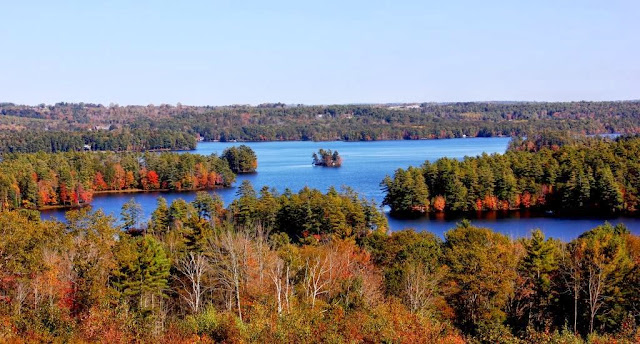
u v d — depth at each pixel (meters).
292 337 27.06
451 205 126.25
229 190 162.00
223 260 44.84
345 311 36.78
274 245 62.34
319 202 92.81
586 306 45.50
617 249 46.53
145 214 118.25
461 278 43.16
